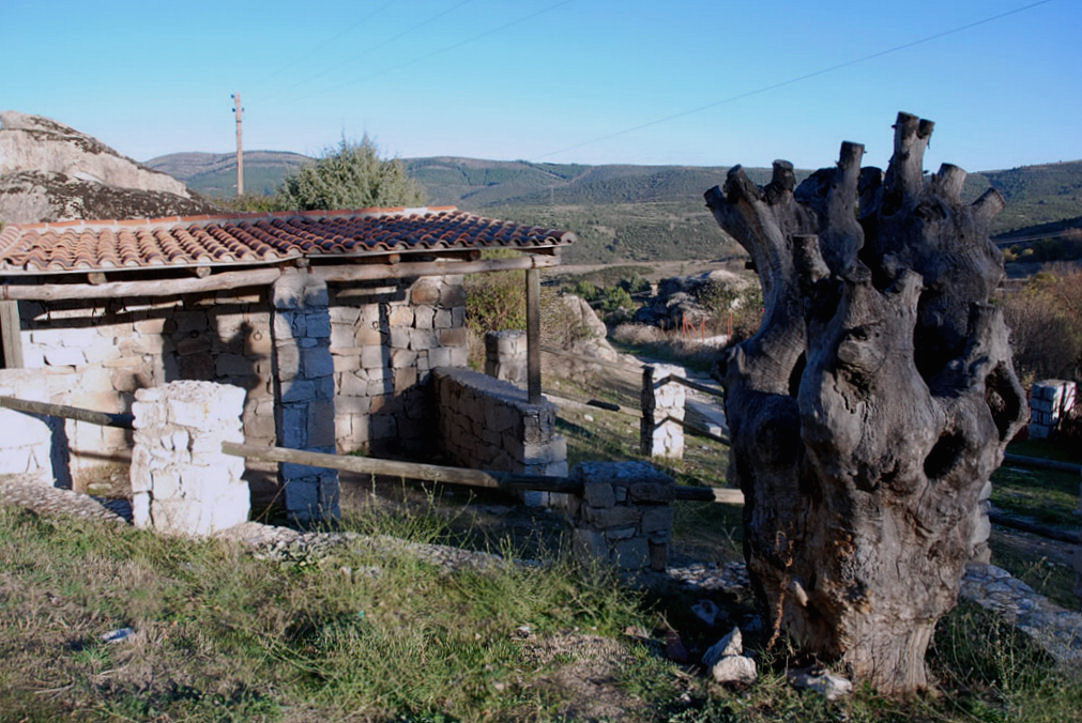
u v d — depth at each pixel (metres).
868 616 3.61
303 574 4.80
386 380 11.49
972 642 4.27
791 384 4.45
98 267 7.43
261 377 10.66
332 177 20.83
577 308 20.47
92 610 4.20
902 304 3.29
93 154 14.60
